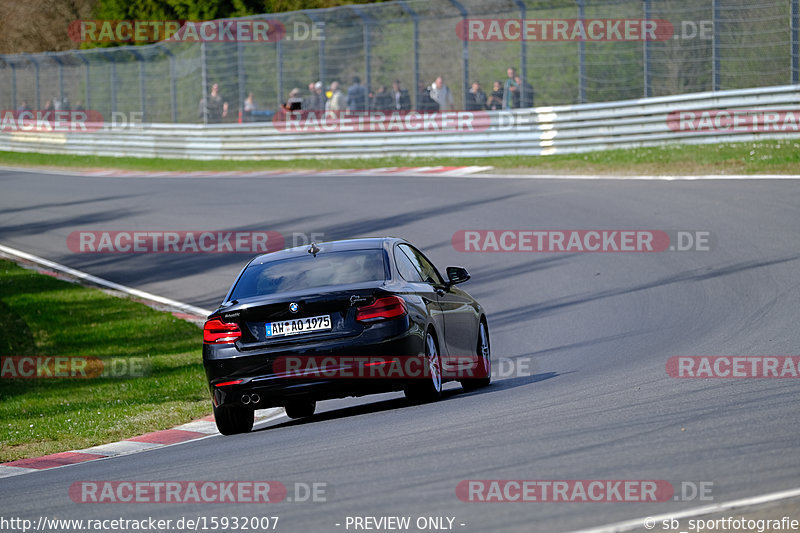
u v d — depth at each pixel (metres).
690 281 52.72
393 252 33.34
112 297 67.44
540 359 41.94
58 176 126.81
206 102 133.75
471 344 36.22
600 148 97.19
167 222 88.75
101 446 35.03
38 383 49.97
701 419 24.69
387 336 30.19
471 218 75.75
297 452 25.64
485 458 22.23
